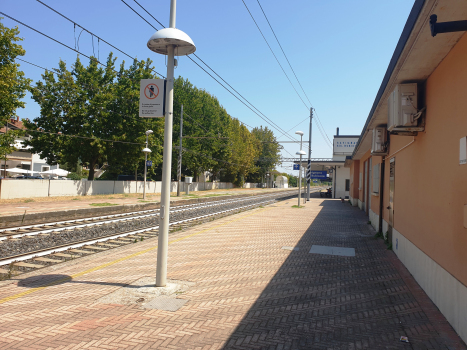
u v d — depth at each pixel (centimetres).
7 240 988
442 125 491
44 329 408
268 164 8494
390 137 952
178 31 537
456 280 420
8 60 1856
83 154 2900
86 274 645
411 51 471
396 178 852
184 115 4469
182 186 4691
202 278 631
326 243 1002
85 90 2903
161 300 510
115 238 1070
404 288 588
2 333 396
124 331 407
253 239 1055
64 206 1933
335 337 403
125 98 3028
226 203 2966
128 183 3525
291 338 399
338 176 4069
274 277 646
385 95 698
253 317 456
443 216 477
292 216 1772
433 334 413
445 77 482
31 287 565
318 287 590
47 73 2783
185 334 403
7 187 2280
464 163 398
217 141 4997
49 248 877
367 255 847
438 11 376
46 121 2802
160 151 3466
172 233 1183
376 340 397
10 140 2102
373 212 1362
